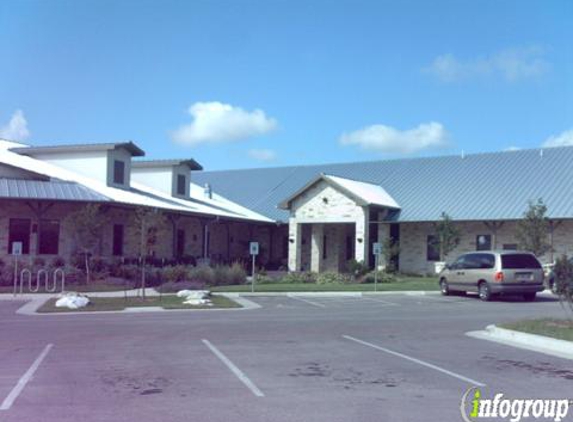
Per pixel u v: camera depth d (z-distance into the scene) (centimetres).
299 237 3891
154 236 2425
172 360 1048
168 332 1413
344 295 2647
